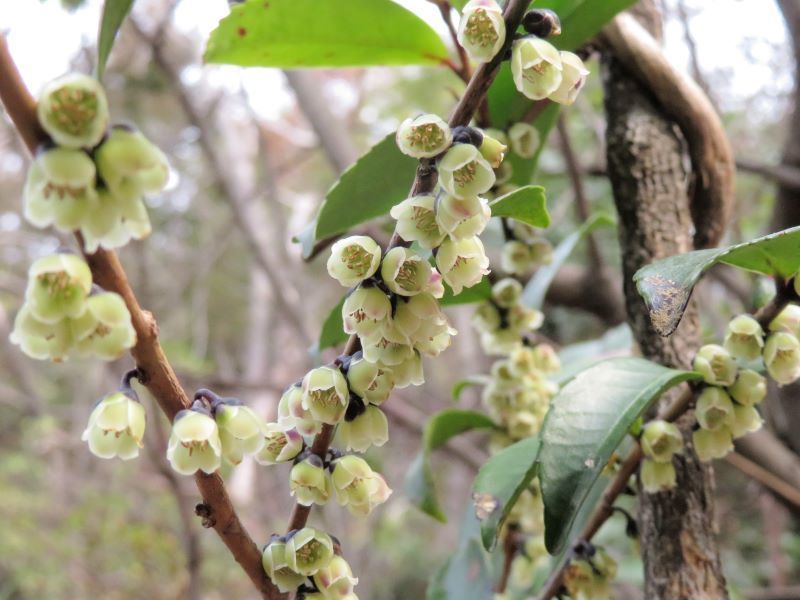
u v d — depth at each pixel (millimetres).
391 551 624
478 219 78
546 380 162
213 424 75
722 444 109
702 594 112
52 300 64
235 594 562
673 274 89
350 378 82
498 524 108
